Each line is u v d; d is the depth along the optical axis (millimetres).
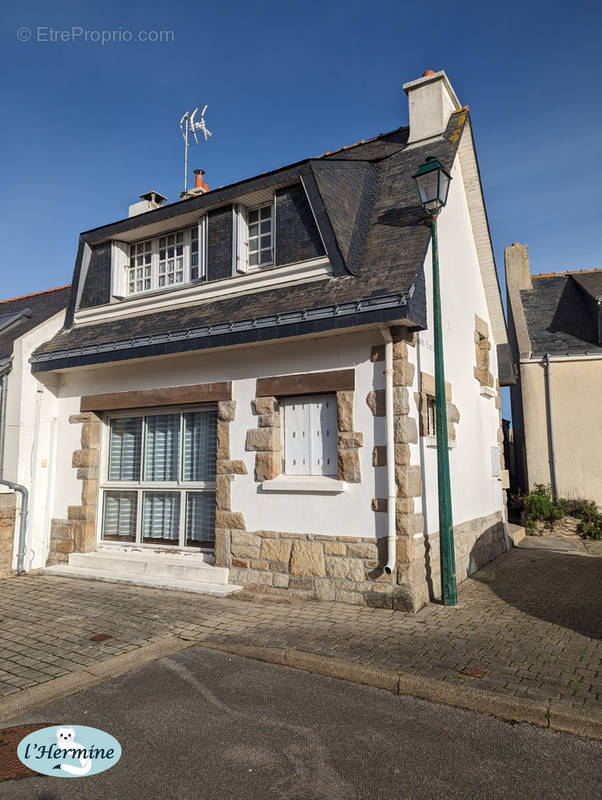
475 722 4055
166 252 9719
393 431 6699
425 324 6855
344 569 6898
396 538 6594
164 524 8961
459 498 8844
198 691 4566
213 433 8578
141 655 5355
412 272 6672
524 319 16234
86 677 4820
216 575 7750
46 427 9789
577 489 14211
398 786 3256
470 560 9094
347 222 7719
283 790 3217
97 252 10273
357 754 3602
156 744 3723
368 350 6992
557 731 3926
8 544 9109
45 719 4086
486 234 10492
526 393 14859
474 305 10453
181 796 3162
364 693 4543
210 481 8516
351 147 10609
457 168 9789
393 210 8008
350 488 6949
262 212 8695
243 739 3785
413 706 4312
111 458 9680
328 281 7398
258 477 7609
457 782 3295
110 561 8797
